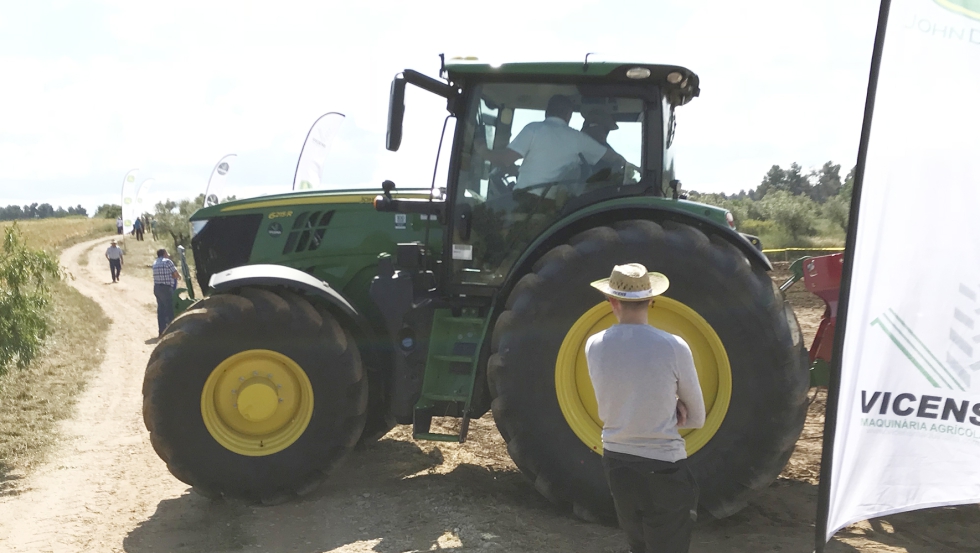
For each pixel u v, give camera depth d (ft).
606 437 10.53
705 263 13.82
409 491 16.10
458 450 19.35
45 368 30.35
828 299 16.37
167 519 15.10
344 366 15.40
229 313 15.17
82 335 39.14
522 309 14.26
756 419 13.71
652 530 10.27
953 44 10.39
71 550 13.64
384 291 15.92
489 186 16.12
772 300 13.79
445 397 15.35
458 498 15.52
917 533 13.84
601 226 14.92
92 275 83.76
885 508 10.84
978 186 10.45
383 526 14.24
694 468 13.83
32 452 19.92
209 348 15.14
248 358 15.42
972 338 10.60
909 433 10.80
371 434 18.52
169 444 15.15
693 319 13.98
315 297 16.07
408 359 15.76
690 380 10.35
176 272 41.63
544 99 15.92
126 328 44.91
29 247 22.12
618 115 15.81
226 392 15.44
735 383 13.79
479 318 15.89
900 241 10.64
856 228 10.62
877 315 10.73
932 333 10.69
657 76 15.39
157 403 15.12
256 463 15.29
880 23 10.34
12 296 21.61
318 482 15.55
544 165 15.94
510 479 17.12
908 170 10.55
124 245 114.01
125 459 19.43
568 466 14.20
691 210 14.60
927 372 10.71
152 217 126.62
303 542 13.67
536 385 14.26
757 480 13.75
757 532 13.93
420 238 17.87
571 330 14.20
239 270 15.79
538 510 15.05
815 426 20.54
